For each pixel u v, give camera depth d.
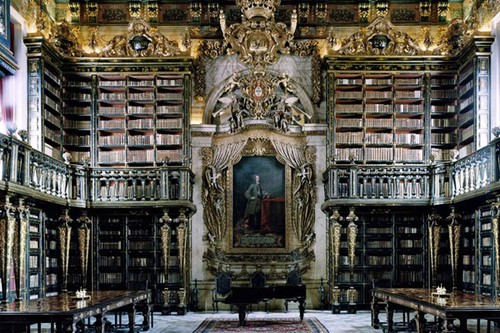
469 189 15.45
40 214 15.74
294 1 19.38
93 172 17.70
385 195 17.66
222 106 19.19
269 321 15.62
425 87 18.59
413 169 17.67
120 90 18.84
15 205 13.59
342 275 18.30
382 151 18.70
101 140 18.69
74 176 17.34
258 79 19.03
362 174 17.72
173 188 17.81
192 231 18.84
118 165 18.70
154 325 14.98
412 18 19.28
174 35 19.33
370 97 18.67
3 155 12.76
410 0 19.27
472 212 16.44
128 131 18.80
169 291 17.66
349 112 18.70
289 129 19.06
